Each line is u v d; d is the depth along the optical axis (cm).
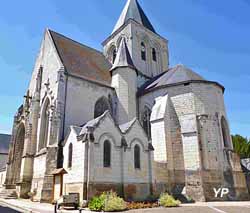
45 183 2008
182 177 2358
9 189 2855
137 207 1633
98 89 2825
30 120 2745
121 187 1939
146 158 2203
